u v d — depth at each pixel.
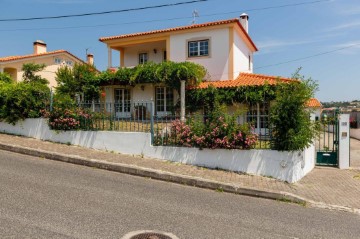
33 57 27.02
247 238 5.22
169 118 11.48
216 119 10.49
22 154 10.81
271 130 9.81
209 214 6.32
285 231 5.69
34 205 5.89
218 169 10.23
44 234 4.72
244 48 22.16
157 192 7.69
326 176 10.81
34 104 13.01
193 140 10.53
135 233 5.03
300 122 9.52
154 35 20.84
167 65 17.77
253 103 16.55
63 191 6.93
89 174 8.89
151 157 11.08
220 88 17.20
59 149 11.27
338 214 7.21
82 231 4.94
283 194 8.14
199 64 18.91
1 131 13.63
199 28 19.50
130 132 11.42
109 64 22.41
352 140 24.47
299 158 10.15
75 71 19.95
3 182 7.20
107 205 6.28
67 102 12.74
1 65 24.92
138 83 18.89
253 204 7.49
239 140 10.01
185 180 8.93
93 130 12.09
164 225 5.49
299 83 9.69
